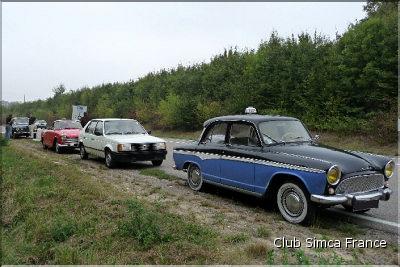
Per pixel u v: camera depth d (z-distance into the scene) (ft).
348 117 73.20
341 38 83.82
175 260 15.65
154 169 39.47
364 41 72.59
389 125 62.85
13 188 29.07
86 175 33.73
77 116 129.29
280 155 21.77
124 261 15.83
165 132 126.93
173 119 121.29
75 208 22.86
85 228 19.62
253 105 92.12
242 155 24.09
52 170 35.68
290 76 85.87
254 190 23.29
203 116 110.63
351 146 64.69
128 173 37.99
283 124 24.72
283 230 19.56
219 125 26.94
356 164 20.13
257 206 24.44
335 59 78.69
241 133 24.93
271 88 89.25
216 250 16.38
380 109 72.13
